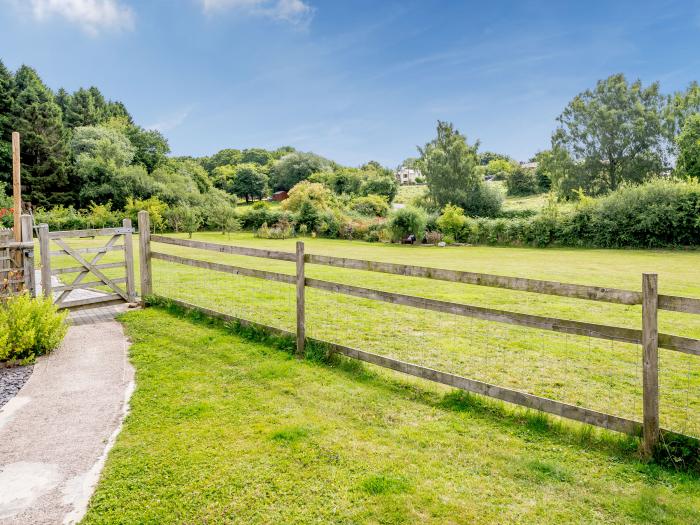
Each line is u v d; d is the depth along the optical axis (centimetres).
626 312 859
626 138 4103
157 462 326
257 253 607
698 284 1190
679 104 4028
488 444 351
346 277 1286
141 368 518
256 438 359
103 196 4600
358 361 512
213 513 271
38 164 4522
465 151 4419
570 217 2627
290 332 577
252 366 517
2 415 407
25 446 353
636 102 4131
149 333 655
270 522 263
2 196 3669
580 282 1229
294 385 464
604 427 338
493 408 409
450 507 276
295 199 4572
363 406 417
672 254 2120
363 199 5056
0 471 319
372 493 290
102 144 5275
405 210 2875
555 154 4412
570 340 657
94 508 278
